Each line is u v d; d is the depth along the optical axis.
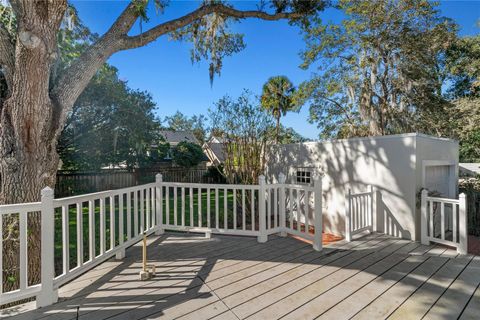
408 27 9.61
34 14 2.79
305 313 2.30
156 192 4.80
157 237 4.58
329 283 2.88
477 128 10.80
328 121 15.22
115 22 3.81
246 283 2.88
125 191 3.77
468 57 12.46
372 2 9.63
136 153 12.00
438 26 9.49
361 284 2.85
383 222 5.03
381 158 5.07
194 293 2.66
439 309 2.37
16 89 2.91
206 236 4.55
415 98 10.71
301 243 4.29
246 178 7.05
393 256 3.74
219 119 7.18
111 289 2.74
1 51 3.03
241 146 7.07
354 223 4.88
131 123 10.88
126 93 10.80
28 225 3.07
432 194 4.66
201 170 14.65
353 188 5.50
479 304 2.45
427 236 4.34
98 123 10.58
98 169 11.20
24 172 3.00
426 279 2.98
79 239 2.86
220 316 2.26
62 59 7.00
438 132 11.63
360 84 11.30
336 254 3.80
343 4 9.87
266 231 4.39
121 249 3.58
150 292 2.68
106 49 3.67
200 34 6.28
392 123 10.62
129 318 2.22
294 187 4.44
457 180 5.93
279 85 15.73
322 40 11.52
